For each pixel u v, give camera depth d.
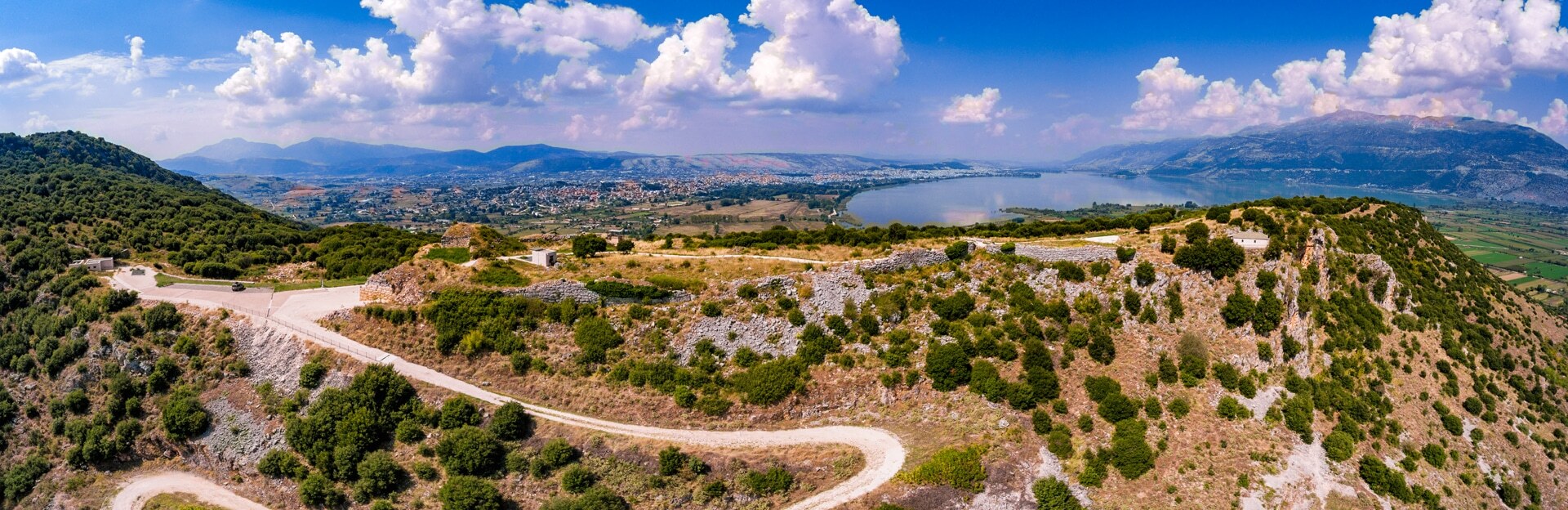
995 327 76.44
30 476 69.44
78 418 73.00
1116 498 63.09
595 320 72.69
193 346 74.50
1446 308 97.00
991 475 63.00
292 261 112.00
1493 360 90.75
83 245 106.19
